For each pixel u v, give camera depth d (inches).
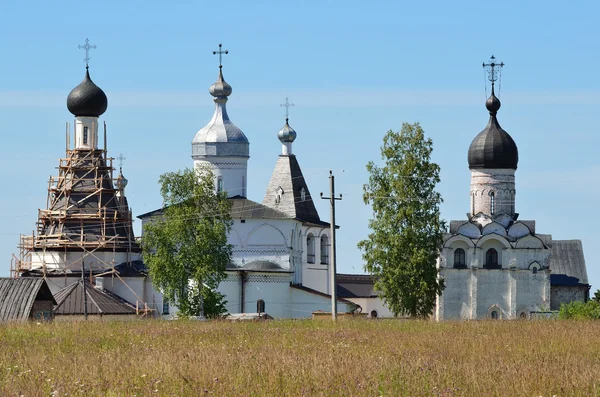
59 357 2615.7
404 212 6968.5
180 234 6683.1
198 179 7244.1
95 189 7258.9
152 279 6737.2
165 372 2251.5
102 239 7130.9
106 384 2107.5
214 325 4180.6
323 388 2062.0
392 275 6889.8
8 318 5270.7
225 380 2145.7
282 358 2501.2
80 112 7352.4
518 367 2377.0
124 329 3740.2
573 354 2839.6
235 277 7765.8
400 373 2244.1
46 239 7130.9
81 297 6609.3
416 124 7190.0
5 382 2161.7
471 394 2057.1
